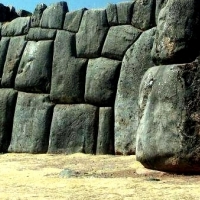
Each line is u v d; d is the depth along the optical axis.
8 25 12.73
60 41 11.41
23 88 11.81
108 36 10.70
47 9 11.89
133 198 5.49
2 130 11.90
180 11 7.48
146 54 9.95
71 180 6.96
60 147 10.90
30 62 11.78
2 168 8.75
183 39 7.34
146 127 7.45
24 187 6.56
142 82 8.02
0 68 12.45
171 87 7.16
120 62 10.46
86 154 10.38
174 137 6.97
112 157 9.77
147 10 10.20
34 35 11.97
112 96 10.41
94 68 10.74
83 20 11.20
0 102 12.05
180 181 6.53
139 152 7.55
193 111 6.93
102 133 10.38
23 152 11.46
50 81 11.41
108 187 6.28
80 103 10.94
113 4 10.79
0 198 5.76
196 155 6.78
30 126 11.45
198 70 7.11
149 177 6.98
